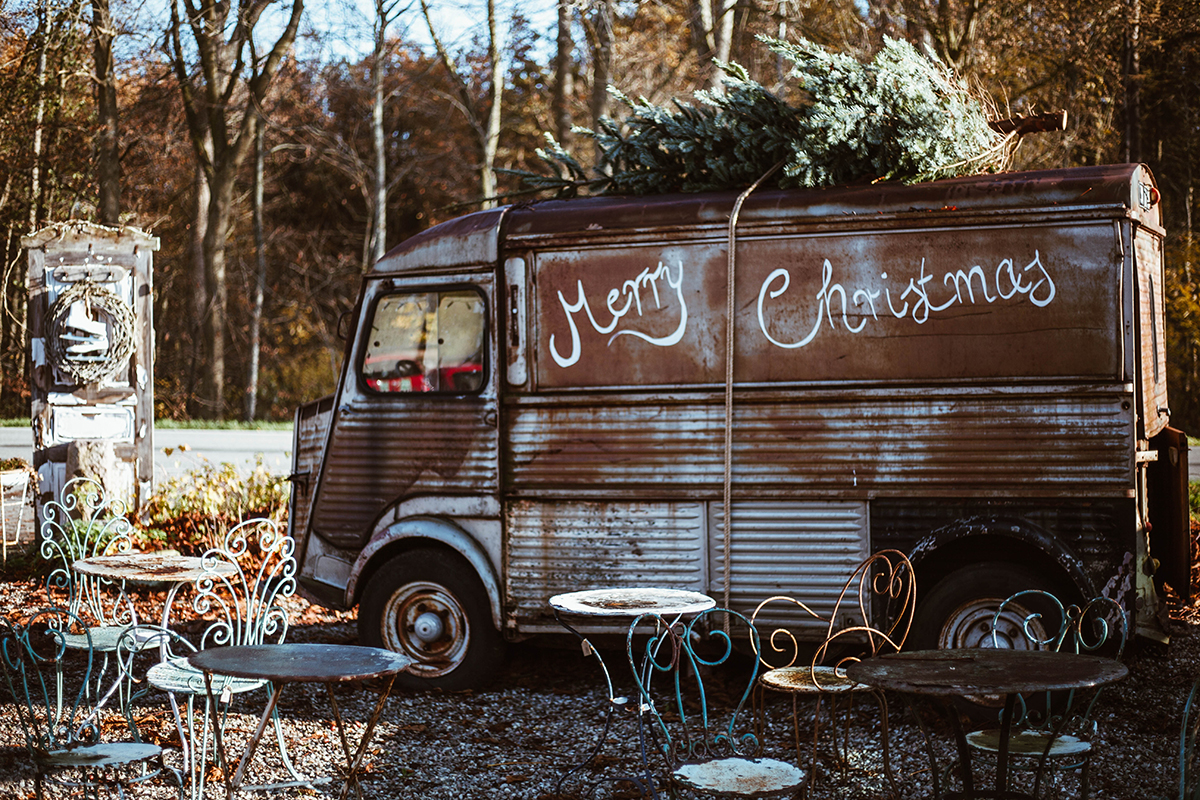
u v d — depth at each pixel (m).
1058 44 17.31
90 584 7.25
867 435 5.57
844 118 5.82
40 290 10.05
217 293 29.55
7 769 4.76
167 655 4.85
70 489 9.95
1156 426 5.86
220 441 18.47
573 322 6.02
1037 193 5.37
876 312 5.59
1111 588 5.20
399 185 36.72
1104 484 5.24
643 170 6.62
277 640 7.43
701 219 5.84
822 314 5.67
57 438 10.06
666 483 5.84
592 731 5.45
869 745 5.14
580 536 5.96
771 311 5.74
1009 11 16.67
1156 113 21.91
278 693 4.35
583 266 6.01
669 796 4.22
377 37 25.44
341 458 6.43
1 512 9.77
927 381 5.51
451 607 6.20
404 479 6.26
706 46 17.95
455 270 6.21
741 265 5.79
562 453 5.99
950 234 5.50
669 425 5.86
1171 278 20.31
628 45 19.73
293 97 31.41
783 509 5.68
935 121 6.04
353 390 6.42
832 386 5.63
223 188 29.25
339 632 7.77
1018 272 5.40
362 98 30.14
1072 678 3.44
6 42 23.25
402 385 6.32
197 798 4.38
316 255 34.28
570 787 4.65
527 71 31.73
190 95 28.64
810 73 6.09
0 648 4.72
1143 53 18.56
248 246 35.72
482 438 6.11
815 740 4.40
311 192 37.84
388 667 3.77
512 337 6.09
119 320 10.03
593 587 5.93
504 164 32.81
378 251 28.08
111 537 9.40
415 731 5.45
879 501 5.55
